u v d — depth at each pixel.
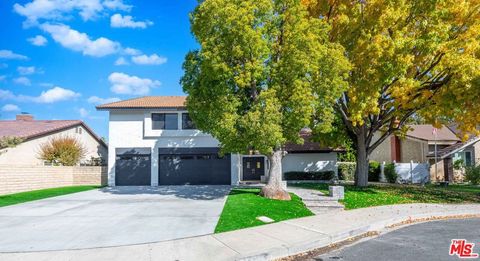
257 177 31.16
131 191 21.48
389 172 29.39
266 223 11.06
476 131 17.92
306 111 14.78
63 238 9.30
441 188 22.23
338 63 15.16
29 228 10.58
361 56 17.25
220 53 14.88
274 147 16.95
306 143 30.56
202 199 17.19
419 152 32.53
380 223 11.20
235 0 14.80
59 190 22.09
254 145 15.05
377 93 17.05
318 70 15.37
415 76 18.20
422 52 16.17
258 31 14.50
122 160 26.19
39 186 22.97
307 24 15.30
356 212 13.18
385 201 16.30
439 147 32.31
